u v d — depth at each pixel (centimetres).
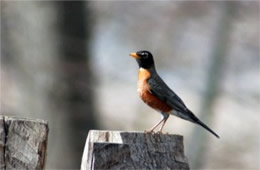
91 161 546
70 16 1709
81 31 1720
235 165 1917
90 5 1895
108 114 1911
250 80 2114
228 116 2083
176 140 576
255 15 2075
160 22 2186
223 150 1948
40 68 1702
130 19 2181
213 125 1923
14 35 1745
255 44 2147
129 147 554
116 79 2008
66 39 1695
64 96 1688
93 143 546
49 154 1734
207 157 1914
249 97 1925
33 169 549
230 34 1994
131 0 2155
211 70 1934
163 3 2172
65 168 1722
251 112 2045
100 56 2089
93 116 1741
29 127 555
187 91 2291
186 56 2166
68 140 1717
